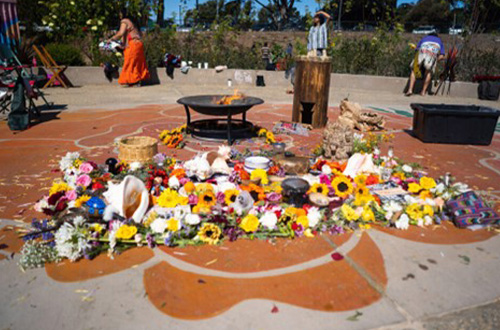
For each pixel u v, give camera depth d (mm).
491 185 4727
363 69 15797
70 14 15117
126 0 13914
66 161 4609
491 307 2443
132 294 2496
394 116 9805
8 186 4309
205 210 3326
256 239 3184
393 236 3324
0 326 2207
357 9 33312
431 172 5211
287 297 2490
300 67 7723
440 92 13312
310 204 3641
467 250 3133
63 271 2734
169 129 7516
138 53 13562
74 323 2240
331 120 9039
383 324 2266
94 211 3193
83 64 15867
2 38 8609
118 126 7703
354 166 4559
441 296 2539
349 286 2617
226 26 18078
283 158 4652
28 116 7293
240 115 9250
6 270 2740
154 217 3215
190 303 2422
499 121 9250
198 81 15078
